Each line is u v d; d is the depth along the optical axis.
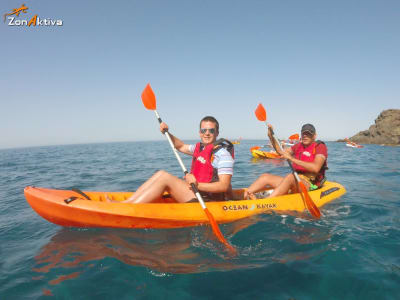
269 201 3.31
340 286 1.69
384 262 1.99
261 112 4.01
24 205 4.06
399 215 3.17
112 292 1.66
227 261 2.03
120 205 2.67
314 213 3.14
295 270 1.88
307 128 3.81
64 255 2.17
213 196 3.16
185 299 1.58
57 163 12.16
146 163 11.25
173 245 2.34
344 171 7.45
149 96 3.79
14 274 1.89
